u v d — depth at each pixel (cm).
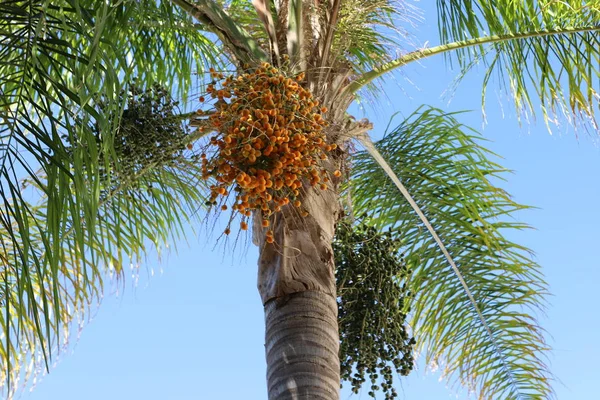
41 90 373
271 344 427
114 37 442
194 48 618
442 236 607
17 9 403
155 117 455
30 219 557
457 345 604
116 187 524
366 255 499
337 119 505
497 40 589
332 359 423
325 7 529
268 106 371
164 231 580
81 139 373
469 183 609
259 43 551
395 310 490
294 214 446
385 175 616
